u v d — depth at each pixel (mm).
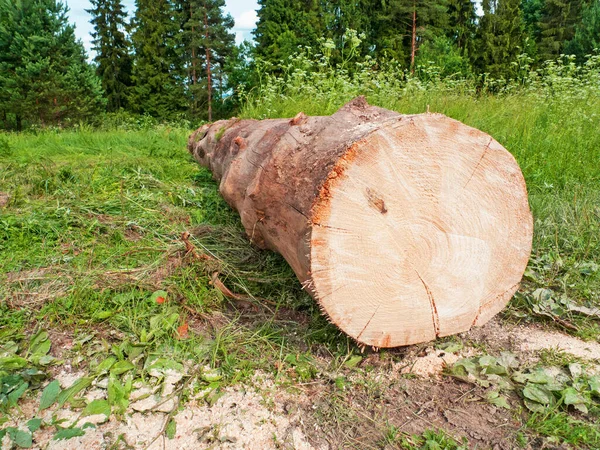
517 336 2570
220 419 1920
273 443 1814
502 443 1808
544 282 3047
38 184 4578
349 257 1986
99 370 2143
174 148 7680
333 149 2014
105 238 3531
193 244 3324
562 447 1786
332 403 2023
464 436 1839
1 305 2602
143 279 2875
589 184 4945
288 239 2295
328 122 2371
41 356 2217
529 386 2064
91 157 6660
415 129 1958
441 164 2031
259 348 2373
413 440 1812
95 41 29500
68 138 8828
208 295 2809
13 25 17344
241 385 2129
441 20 25297
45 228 3570
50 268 3053
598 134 5824
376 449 1793
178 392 2051
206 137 5707
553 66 8344
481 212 2154
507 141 5574
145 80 27203
